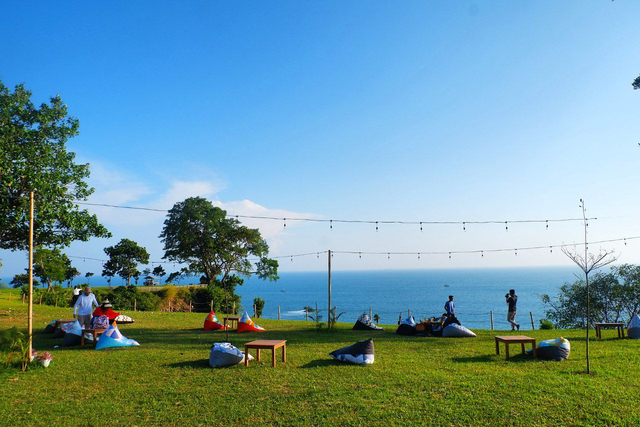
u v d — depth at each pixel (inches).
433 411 287.4
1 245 853.2
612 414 277.9
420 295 5944.9
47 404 311.1
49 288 1635.1
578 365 410.9
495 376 368.5
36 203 819.4
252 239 2208.4
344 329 800.9
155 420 279.3
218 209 2193.7
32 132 838.5
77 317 613.9
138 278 3075.8
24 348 411.2
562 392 320.8
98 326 590.2
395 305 4261.8
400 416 279.4
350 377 372.2
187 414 289.3
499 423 268.5
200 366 420.8
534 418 275.0
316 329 777.6
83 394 335.0
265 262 2279.8
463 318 2874.0
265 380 363.9
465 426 264.4
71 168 906.1
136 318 961.5
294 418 278.5
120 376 385.7
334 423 269.9
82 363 439.2
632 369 390.3
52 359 457.4
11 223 792.3
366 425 266.2
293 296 6358.3
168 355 482.6
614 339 604.1
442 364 426.0
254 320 1011.3
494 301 4581.7
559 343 439.5
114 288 1817.2
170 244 2158.0
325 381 359.3
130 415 289.0
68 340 557.9
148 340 613.9
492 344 558.9
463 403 301.4
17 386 356.2
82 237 899.4
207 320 772.0
